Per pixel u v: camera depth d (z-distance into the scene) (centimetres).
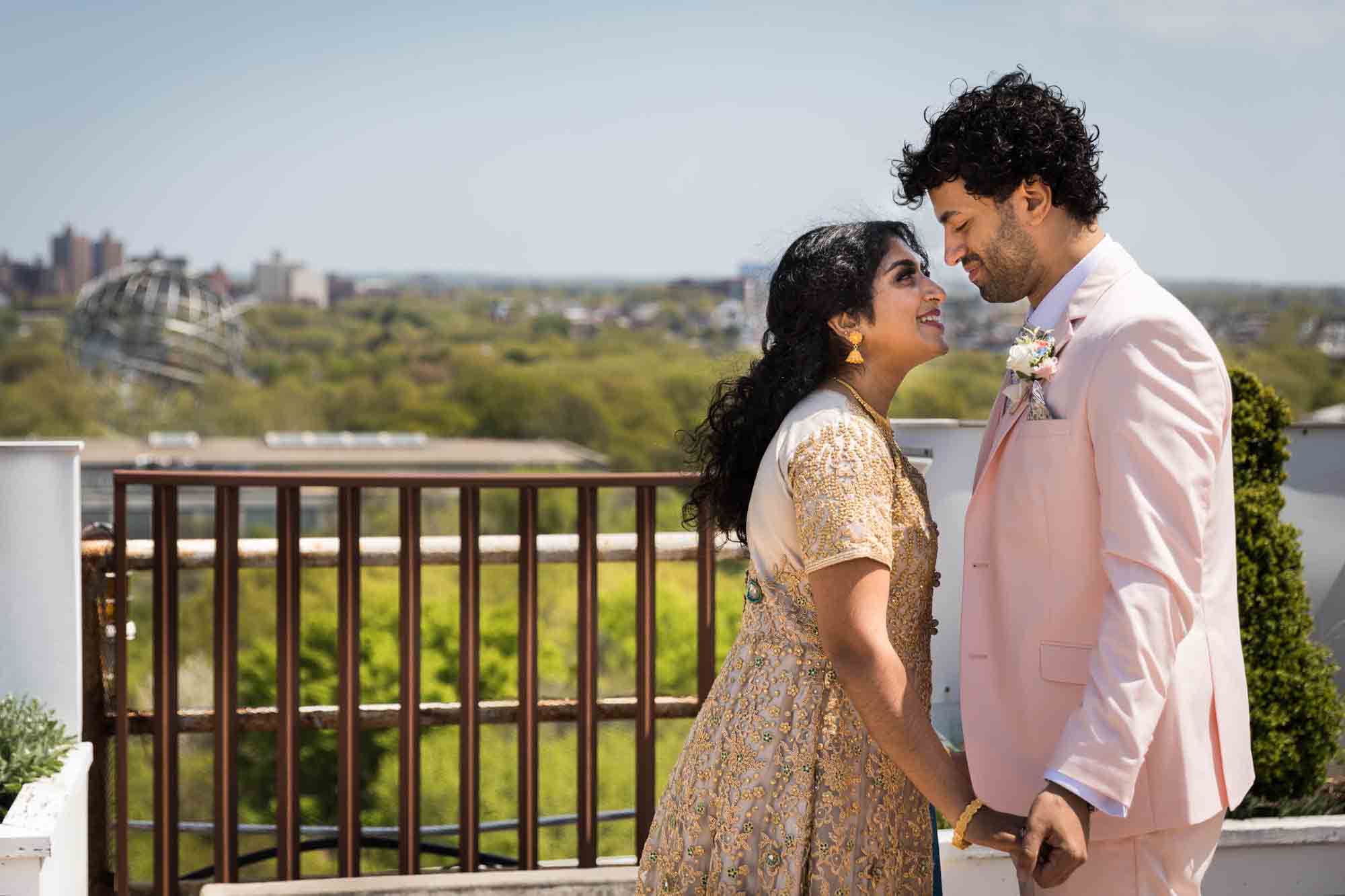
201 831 306
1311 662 271
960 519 287
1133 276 162
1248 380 278
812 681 164
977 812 154
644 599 273
